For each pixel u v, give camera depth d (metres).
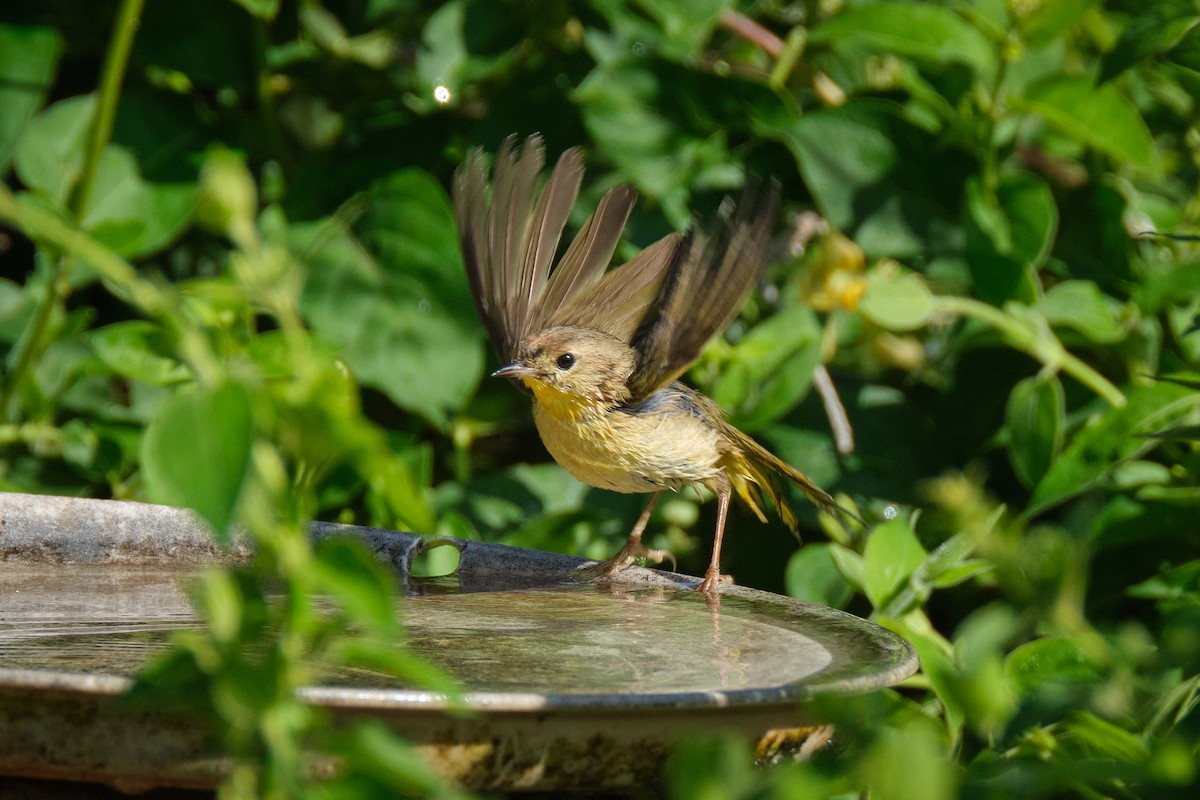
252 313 9.46
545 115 11.80
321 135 12.80
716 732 4.77
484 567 8.32
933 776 3.80
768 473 9.91
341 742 3.50
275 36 12.35
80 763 4.52
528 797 5.08
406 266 10.98
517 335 9.98
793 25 12.66
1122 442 9.35
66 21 11.99
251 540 8.16
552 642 6.11
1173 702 6.04
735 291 7.20
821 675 5.12
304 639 3.64
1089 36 12.23
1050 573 6.40
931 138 10.92
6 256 12.70
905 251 11.02
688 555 11.56
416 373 10.84
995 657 4.52
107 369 9.98
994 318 9.85
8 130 11.13
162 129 11.37
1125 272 11.17
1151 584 9.27
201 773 4.48
